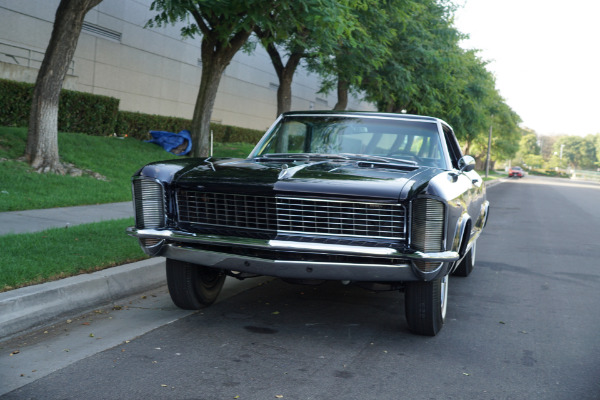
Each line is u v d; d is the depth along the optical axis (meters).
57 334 4.24
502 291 6.54
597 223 15.52
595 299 6.29
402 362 3.98
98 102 18.47
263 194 4.12
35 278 4.81
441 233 3.87
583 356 4.30
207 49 16.81
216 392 3.31
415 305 4.38
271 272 4.11
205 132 17.20
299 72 37.78
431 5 24.08
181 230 4.35
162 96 25.92
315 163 4.78
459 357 4.14
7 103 15.50
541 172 130.12
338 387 3.47
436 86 27.09
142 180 4.46
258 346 4.17
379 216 3.97
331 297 5.75
